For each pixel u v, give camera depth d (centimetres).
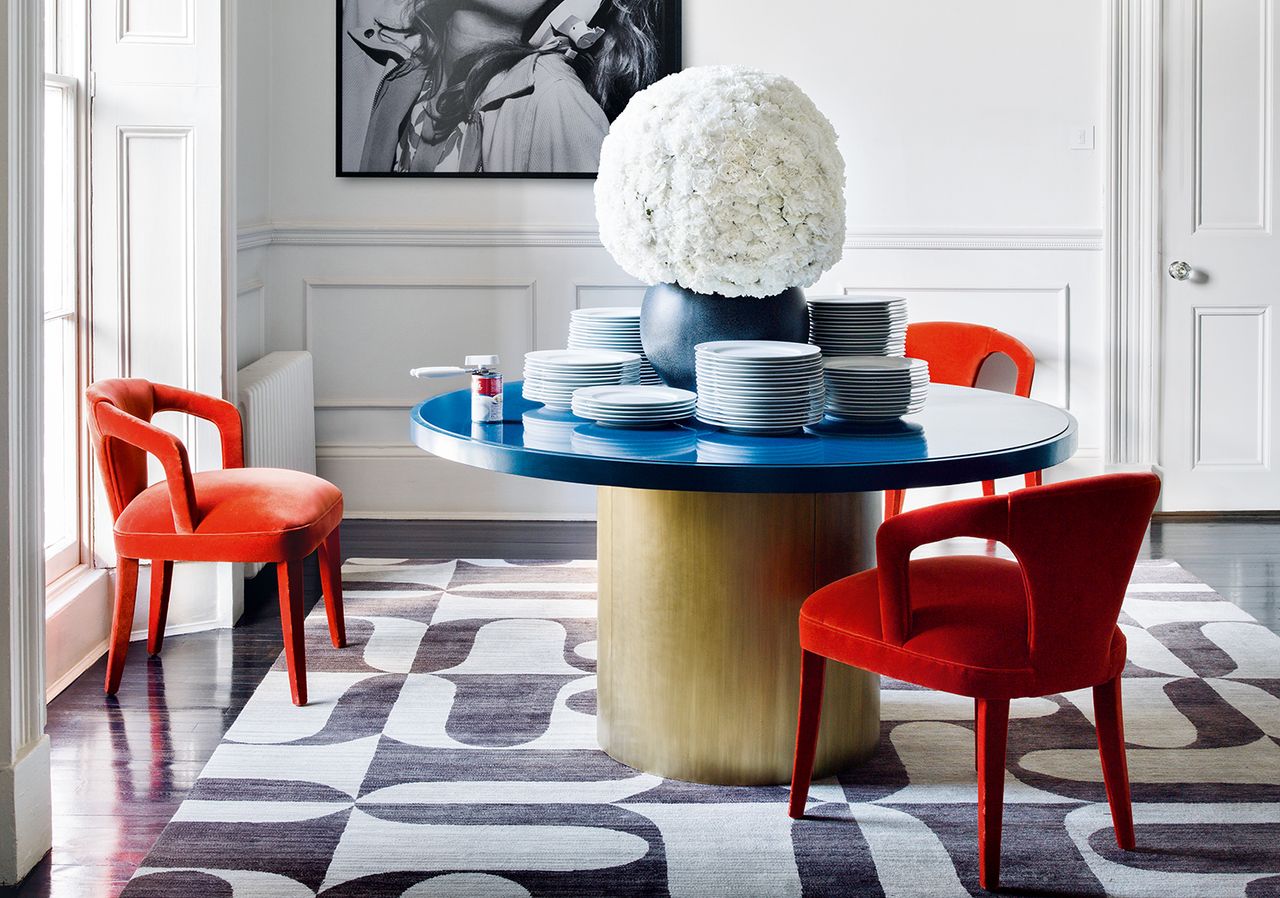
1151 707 343
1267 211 546
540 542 520
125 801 290
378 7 531
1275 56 539
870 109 543
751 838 271
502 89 535
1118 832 266
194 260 399
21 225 257
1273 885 252
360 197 543
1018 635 247
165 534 339
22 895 249
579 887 251
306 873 255
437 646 390
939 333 493
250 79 507
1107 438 557
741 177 281
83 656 379
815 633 268
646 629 300
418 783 297
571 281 550
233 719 337
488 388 295
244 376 465
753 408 278
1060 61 541
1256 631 402
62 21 385
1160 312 550
